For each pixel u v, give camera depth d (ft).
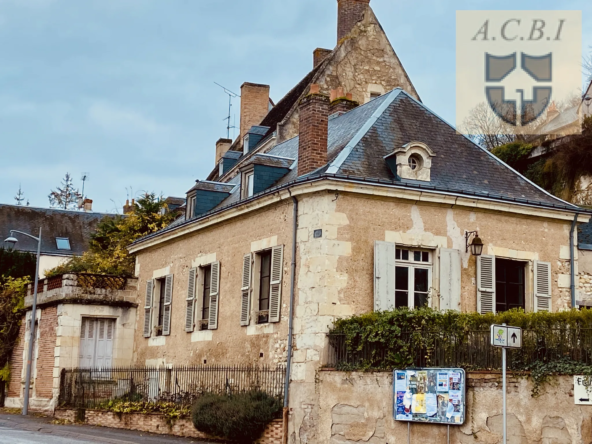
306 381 54.34
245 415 54.95
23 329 92.22
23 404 85.15
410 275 57.88
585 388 43.11
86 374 76.48
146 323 80.12
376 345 51.37
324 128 61.62
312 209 56.59
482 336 47.29
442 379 47.26
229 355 64.39
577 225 65.21
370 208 56.90
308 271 55.93
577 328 44.34
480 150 66.33
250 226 64.08
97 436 60.54
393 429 49.32
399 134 63.36
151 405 66.33
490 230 60.39
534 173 96.63
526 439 44.37
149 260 82.07
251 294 62.39
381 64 101.65
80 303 80.79
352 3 106.73
